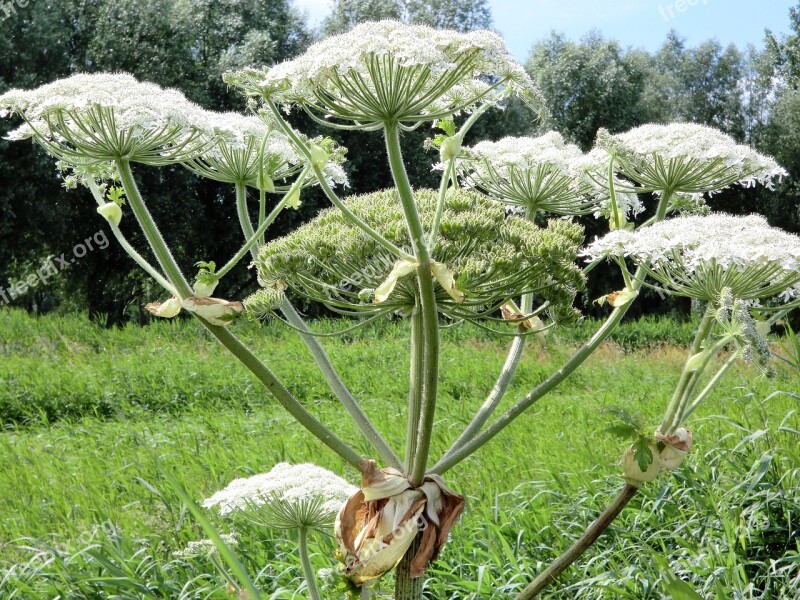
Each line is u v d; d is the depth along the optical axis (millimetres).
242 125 2914
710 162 2812
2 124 21500
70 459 8219
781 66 34250
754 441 6285
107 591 4859
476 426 2621
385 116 2156
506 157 3023
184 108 2402
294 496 2832
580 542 2504
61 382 11984
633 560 5234
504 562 5121
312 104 2275
